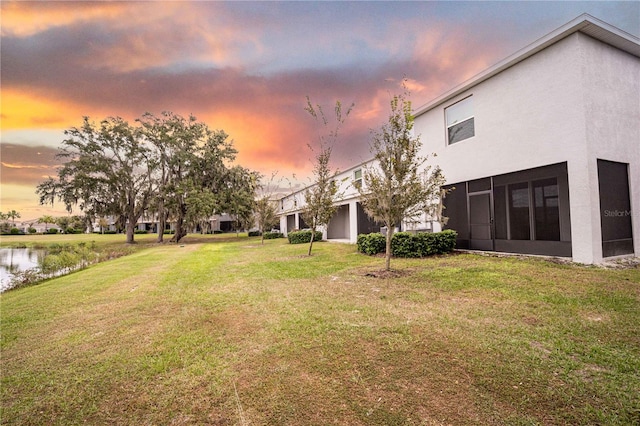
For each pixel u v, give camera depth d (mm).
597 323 3889
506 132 8984
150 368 3205
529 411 2273
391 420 2223
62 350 3801
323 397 2545
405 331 3832
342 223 21797
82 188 24516
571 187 7410
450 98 10906
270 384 2779
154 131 26844
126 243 28000
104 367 3281
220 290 6730
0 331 4652
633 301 4598
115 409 2533
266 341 3752
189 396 2658
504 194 9188
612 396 2424
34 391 2869
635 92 8414
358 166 16656
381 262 9359
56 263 13258
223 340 3869
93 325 4750
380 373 2881
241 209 29047
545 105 7988
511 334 3656
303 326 4172
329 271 8438
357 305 5043
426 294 5523
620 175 7938
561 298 4883
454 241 10328
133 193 27719
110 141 25734
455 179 10750
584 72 7277
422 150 12164
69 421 2406
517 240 8812
